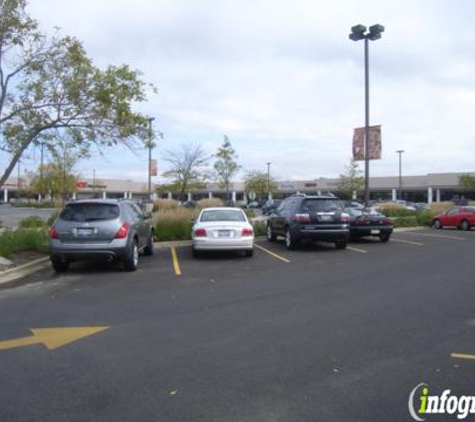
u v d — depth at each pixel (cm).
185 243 1731
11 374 470
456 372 467
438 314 692
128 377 459
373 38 2189
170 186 5550
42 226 1972
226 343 561
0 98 1212
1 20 1136
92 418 376
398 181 6931
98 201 1086
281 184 8056
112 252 1052
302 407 393
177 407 394
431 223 2797
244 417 376
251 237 1298
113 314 702
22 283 962
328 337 581
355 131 2345
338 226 1488
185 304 762
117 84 1233
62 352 534
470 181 6075
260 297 811
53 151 1327
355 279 984
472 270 1103
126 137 1290
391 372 467
